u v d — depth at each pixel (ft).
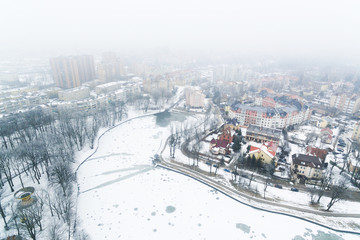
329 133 652.07
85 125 629.10
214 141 599.98
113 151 597.52
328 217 378.12
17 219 347.97
